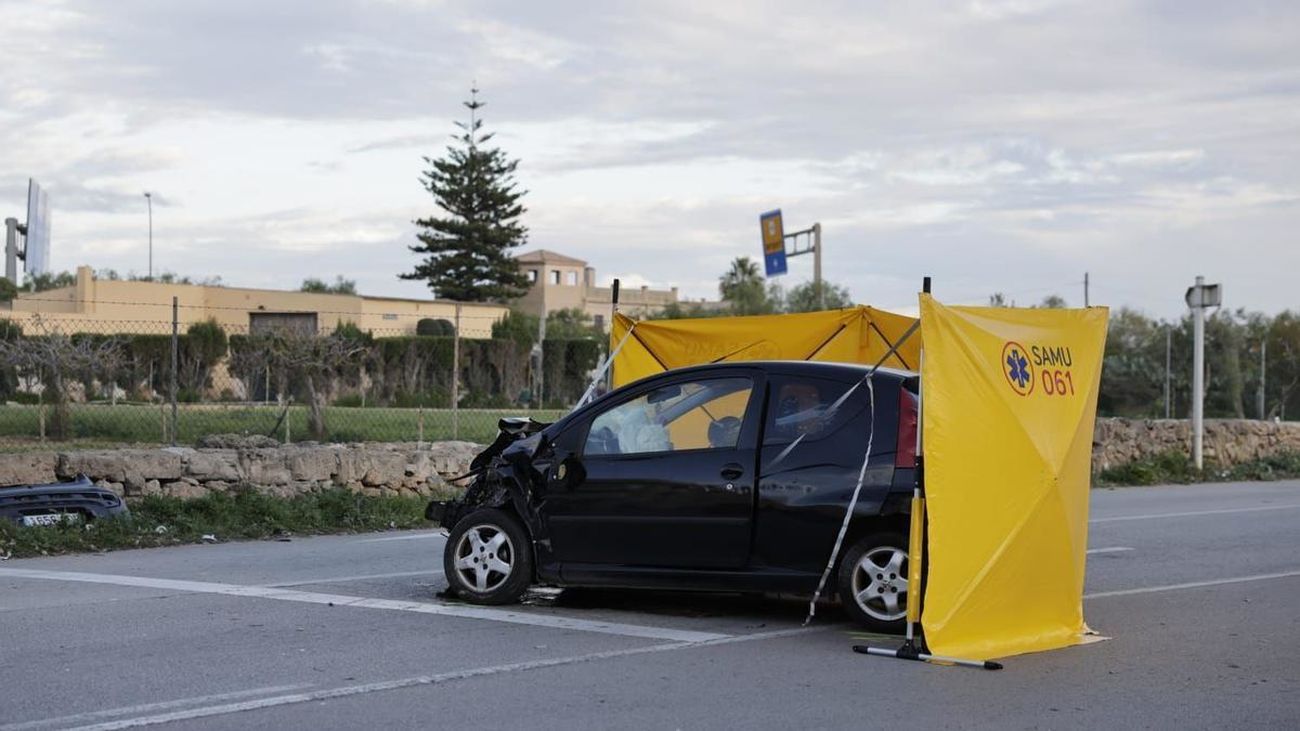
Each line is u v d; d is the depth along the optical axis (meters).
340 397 30.50
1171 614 9.01
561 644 7.77
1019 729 5.99
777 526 8.27
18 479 12.59
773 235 42.38
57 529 11.92
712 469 8.46
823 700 6.47
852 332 11.49
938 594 7.44
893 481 8.07
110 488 12.88
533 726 5.96
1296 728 6.04
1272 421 25.78
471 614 8.70
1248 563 11.62
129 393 29.00
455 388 20.53
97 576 10.28
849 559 8.15
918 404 8.24
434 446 16.16
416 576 10.38
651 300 105.62
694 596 9.48
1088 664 7.36
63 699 6.36
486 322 53.84
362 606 8.97
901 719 6.13
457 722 6.02
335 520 13.83
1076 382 8.15
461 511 9.36
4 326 24.38
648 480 8.59
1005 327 7.82
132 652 7.43
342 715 6.12
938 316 7.45
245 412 26.17
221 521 13.12
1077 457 8.05
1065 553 7.96
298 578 10.23
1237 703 6.50
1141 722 6.12
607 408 8.89
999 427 7.61
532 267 101.06
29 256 56.22
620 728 5.94
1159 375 38.28
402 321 52.69
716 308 56.78
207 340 29.88
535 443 8.97
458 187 69.62
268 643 7.72
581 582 8.76
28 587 9.70
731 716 6.16
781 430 8.42
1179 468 22.14
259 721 6.01
